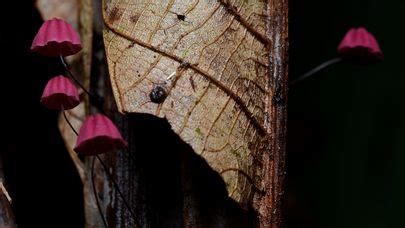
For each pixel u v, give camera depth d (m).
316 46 0.40
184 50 0.26
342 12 0.39
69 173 0.30
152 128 0.28
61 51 0.27
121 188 0.28
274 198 0.27
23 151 0.30
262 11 0.27
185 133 0.26
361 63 0.30
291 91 0.40
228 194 0.26
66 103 0.27
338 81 0.39
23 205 0.29
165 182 0.28
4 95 0.30
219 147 0.26
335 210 0.38
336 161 0.39
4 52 0.31
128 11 0.26
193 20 0.26
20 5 0.31
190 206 0.27
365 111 0.38
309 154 0.39
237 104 0.26
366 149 0.38
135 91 0.26
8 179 0.29
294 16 0.40
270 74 0.27
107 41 0.26
